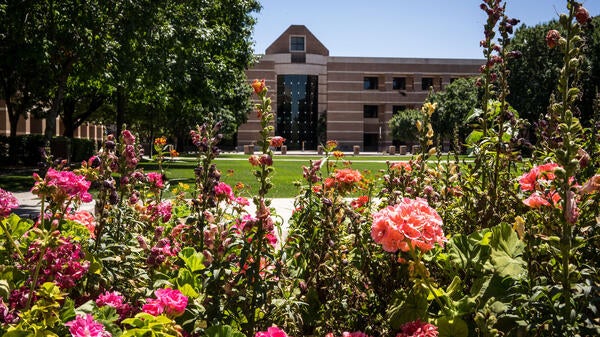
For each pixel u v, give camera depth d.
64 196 2.32
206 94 22.30
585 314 1.96
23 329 1.72
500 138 3.53
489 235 2.54
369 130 76.50
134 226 3.39
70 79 17.92
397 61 74.12
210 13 23.69
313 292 2.82
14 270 2.26
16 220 3.08
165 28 14.59
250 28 27.67
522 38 35.22
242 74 30.30
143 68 13.76
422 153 3.39
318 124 78.56
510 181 3.29
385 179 3.47
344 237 3.05
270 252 2.44
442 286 2.63
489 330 1.80
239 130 74.06
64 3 11.50
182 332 2.05
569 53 2.32
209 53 22.77
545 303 1.88
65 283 2.13
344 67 74.94
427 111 3.36
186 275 2.51
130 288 2.54
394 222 2.13
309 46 75.69
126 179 2.88
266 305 2.36
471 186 3.37
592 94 25.06
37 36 11.13
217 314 2.20
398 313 2.33
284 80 78.75
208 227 2.72
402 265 2.64
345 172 3.63
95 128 52.56
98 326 1.65
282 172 23.38
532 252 2.15
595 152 3.26
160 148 5.84
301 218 3.27
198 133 2.92
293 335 2.51
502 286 2.28
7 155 23.08
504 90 3.84
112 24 12.74
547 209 2.19
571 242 1.92
